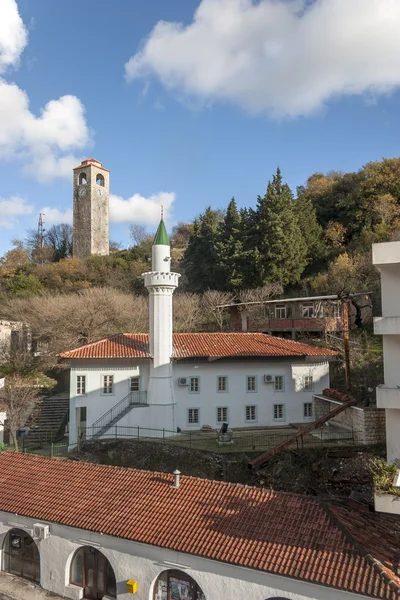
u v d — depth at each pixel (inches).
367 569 473.7
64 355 1245.1
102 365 1283.2
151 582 575.5
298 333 1856.5
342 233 2539.4
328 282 2068.2
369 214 2496.3
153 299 1298.0
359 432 1117.7
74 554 643.5
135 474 719.7
